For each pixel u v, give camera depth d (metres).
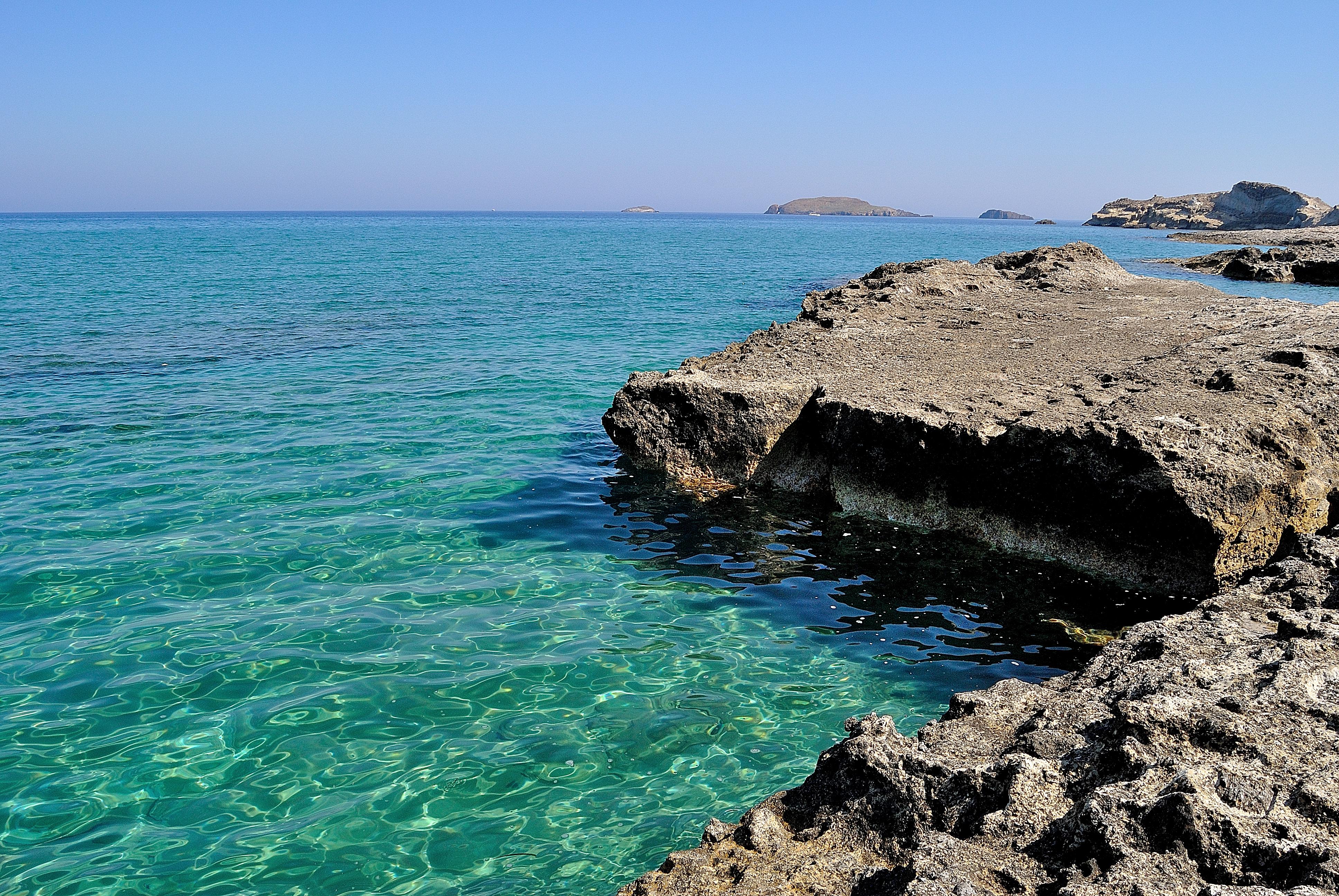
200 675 7.26
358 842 5.50
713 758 6.38
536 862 5.36
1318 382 9.83
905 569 9.50
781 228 179.50
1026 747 4.72
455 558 9.76
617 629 8.25
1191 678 5.06
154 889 5.10
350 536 10.21
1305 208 124.06
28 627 7.97
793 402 11.71
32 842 5.44
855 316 16.19
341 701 6.96
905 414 10.23
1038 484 9.39
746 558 9.85
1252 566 8.46
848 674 7.55
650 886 4.44
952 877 3.75
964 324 15.35
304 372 19.20
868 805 4.71
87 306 30.00
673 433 12.38
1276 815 3.69
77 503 10.98
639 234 127.88
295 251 67.56
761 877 4.29
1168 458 8.39
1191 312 15.70
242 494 11.47
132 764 6.17
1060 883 3.71
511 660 7.66
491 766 6.23
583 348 22.95
